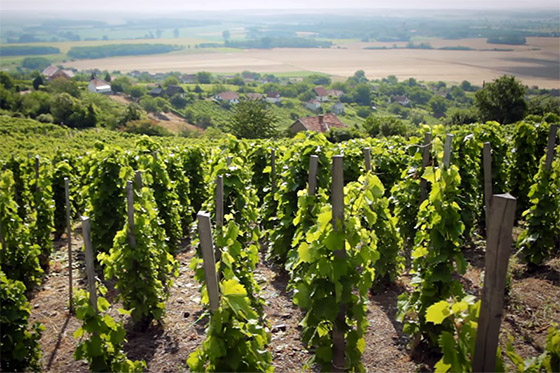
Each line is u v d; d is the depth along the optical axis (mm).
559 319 5758
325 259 3926
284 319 6473
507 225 2607
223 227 5066
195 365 3986
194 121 102625
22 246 7320
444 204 5070
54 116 70938
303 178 7164
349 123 110062
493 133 9070
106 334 4633
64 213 10727
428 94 140000
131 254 6008
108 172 7797
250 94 136125
